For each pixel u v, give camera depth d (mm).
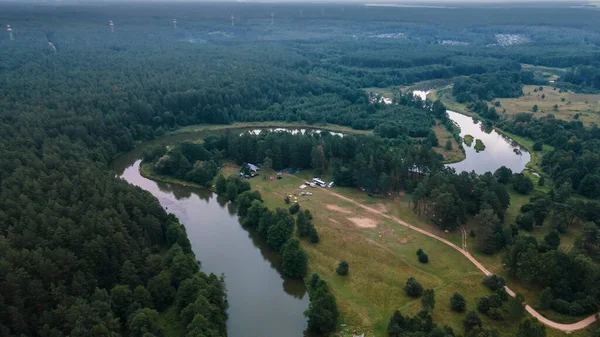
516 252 124125
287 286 130500
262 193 182750
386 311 114312
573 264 118812
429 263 134500
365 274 129625
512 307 107812
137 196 149875
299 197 179000
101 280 117062
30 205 127625
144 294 111375
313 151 199750
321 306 109438
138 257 123062
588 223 135750
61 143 190750
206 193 191875
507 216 160625
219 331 106812
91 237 120438
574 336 103625
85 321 98312
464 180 165750
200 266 139750
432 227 155250
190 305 106562
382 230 153625
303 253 131750
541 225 154000
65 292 106188
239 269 138875
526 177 184875
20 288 101125
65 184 144250
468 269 131125
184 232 143625
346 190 186000
